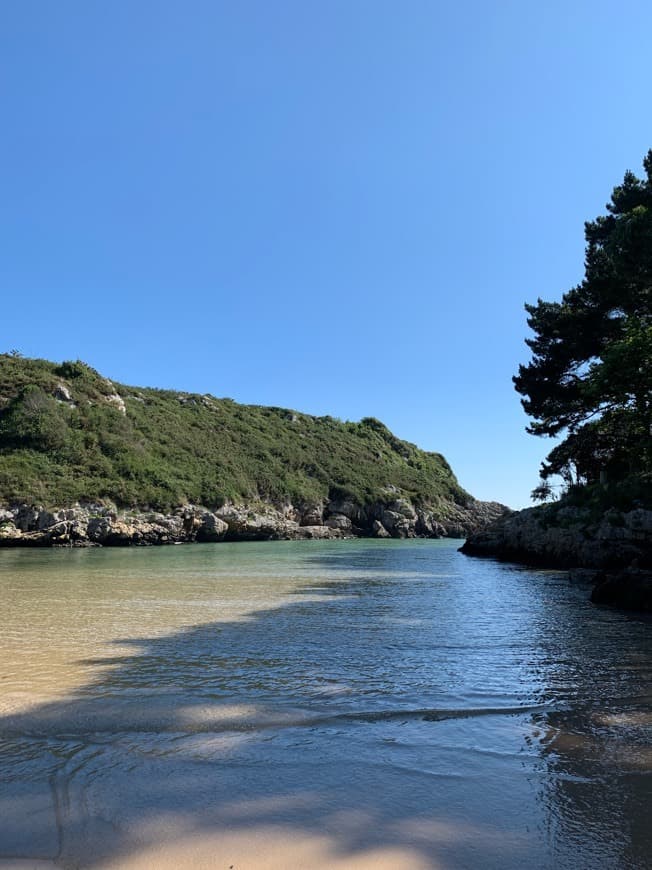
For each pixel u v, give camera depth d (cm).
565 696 636
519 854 324
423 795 396
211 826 354
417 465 11494
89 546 5025
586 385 2203
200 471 6869
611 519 2403
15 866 310
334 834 346
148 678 704
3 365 6844
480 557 3672
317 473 8581
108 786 407
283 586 1838
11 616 1191
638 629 1071
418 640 956
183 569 2530
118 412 6988
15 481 5228
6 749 475
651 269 2114
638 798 394
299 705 598
